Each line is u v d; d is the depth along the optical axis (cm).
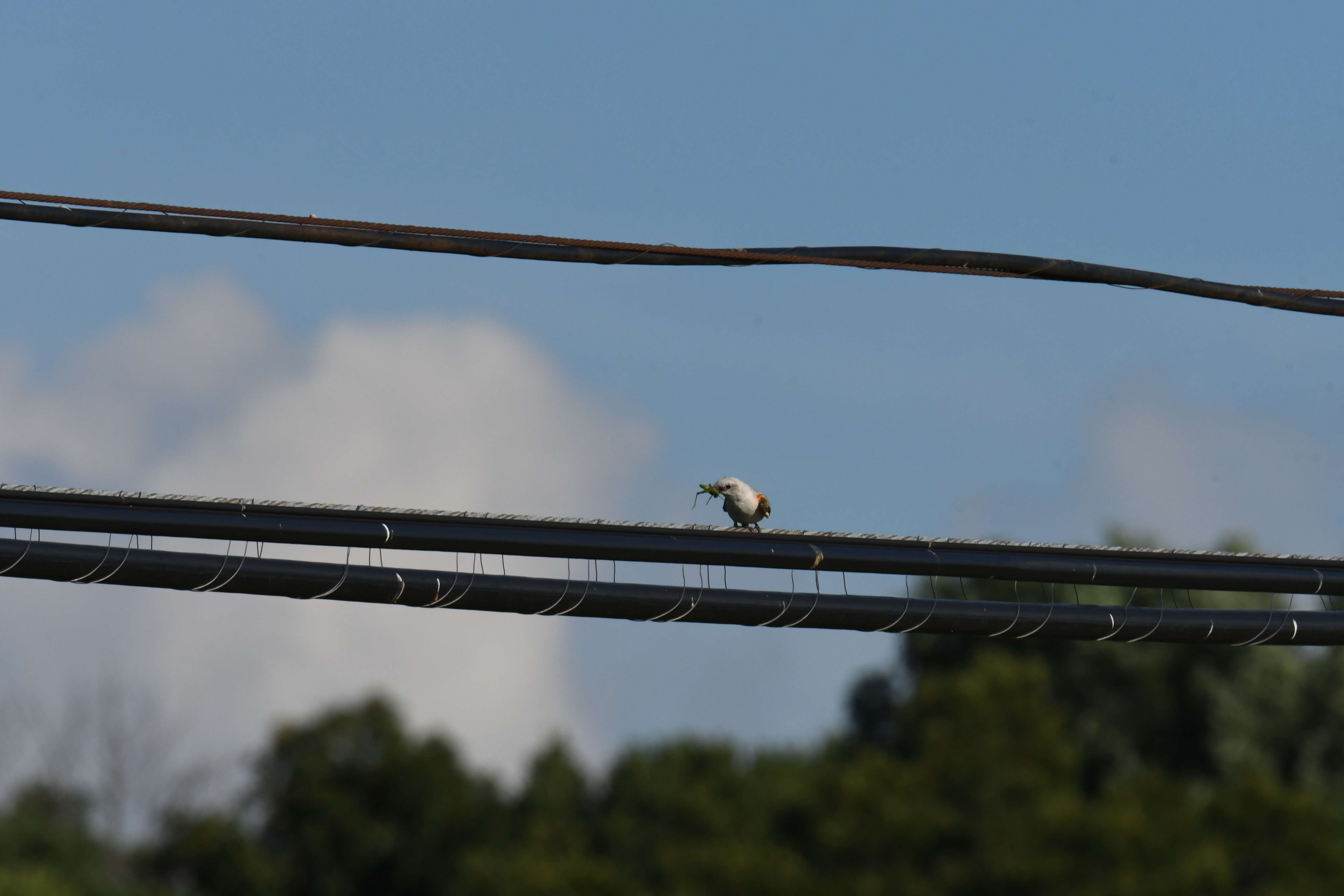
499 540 2694
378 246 2584
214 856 11394
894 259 2809
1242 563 3241
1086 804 10262
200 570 2495
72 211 2423
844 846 9944
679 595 2806
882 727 14038
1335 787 11100
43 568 2402
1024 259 2884
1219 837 9606
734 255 2709
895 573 2991
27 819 11169
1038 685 10944
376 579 2609
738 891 9700
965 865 9781
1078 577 3119
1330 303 3105
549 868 10281
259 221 2491
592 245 2673
